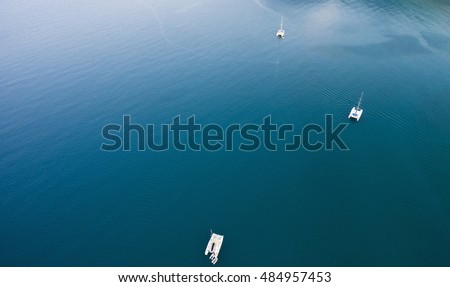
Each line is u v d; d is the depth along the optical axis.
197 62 112.56
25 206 70.12
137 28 132.12
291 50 119.12
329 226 65.38
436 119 89.31
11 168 78.00
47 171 77.38
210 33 128.75
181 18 140.00
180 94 99.19
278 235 64.12
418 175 75.12
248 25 134.75
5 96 98.25
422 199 70.00
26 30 131.25
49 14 144.00
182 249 62.47
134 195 72.06
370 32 131.00
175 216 67.94
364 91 99.25
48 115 92.19
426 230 64.31
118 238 64.44
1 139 85.00
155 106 95.06
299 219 66.81
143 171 77.19
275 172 76.38
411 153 80.12
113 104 95.69
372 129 86.75
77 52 117.25
